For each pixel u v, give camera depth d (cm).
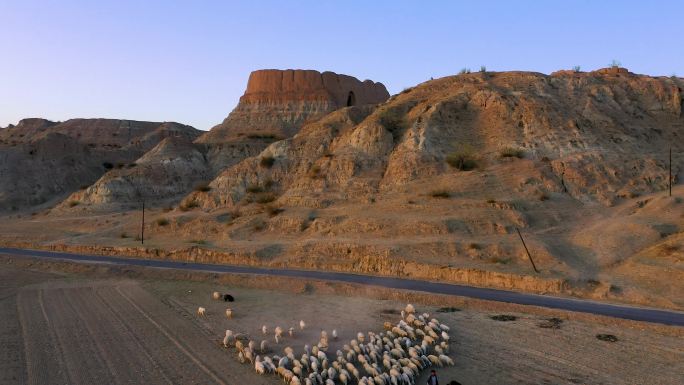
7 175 12644
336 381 3019
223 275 5709
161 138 17712
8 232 8869
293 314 4416
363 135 8950
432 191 7269
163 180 11688
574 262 5231
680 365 3145
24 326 4044
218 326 4081
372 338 3547
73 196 11175
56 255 7075
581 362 3234
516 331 3806
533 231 6097
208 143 13738
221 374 3128
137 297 5003
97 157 14788
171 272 5903
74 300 4878
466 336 3753
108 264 6291
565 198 6900
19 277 5947
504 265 5256
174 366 3250
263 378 3070
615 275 4841
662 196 6375
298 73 15662
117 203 10744
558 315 4084
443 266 5338
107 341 3709
